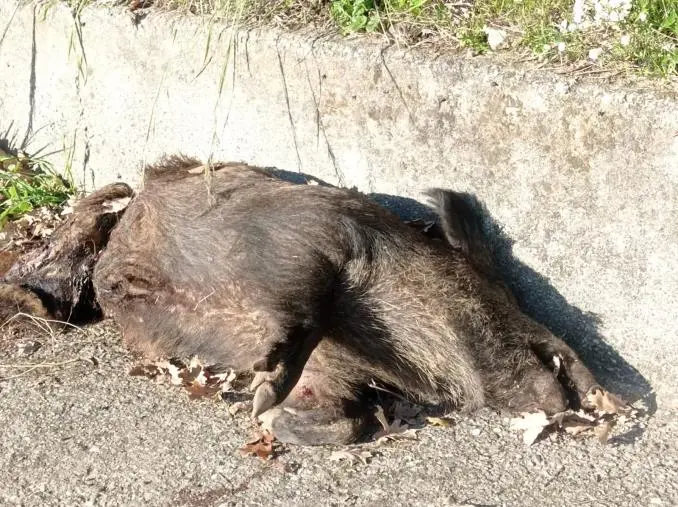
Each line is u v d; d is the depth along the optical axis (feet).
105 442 11.00
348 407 11.10
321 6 12.12
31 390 11.48
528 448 10.85
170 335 11.40
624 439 10.90
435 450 10.88
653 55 11.24
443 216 11.39
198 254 11.14
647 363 11.32
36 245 12.73
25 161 13.28
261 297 10.87
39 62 13.03
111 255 11.61
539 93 11.18
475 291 11.27
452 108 11.46
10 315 12.05
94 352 11.85
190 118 12.39
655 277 11.18
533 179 11.37
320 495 10.53
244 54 12.00
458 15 11.85
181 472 10.73
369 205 11.25
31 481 10.71
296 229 10.94
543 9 11.69
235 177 11.44
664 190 11.02
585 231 11.30
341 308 11.11
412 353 11.25
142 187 11.75
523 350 11.21
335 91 11.78
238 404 11.23
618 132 11.04
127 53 12.51
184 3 12.38
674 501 10.37
